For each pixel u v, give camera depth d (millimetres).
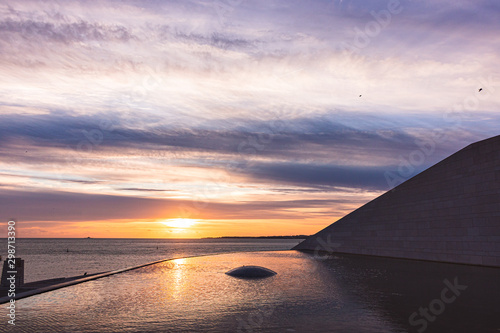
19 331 7078
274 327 7344
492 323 7527
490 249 17828
